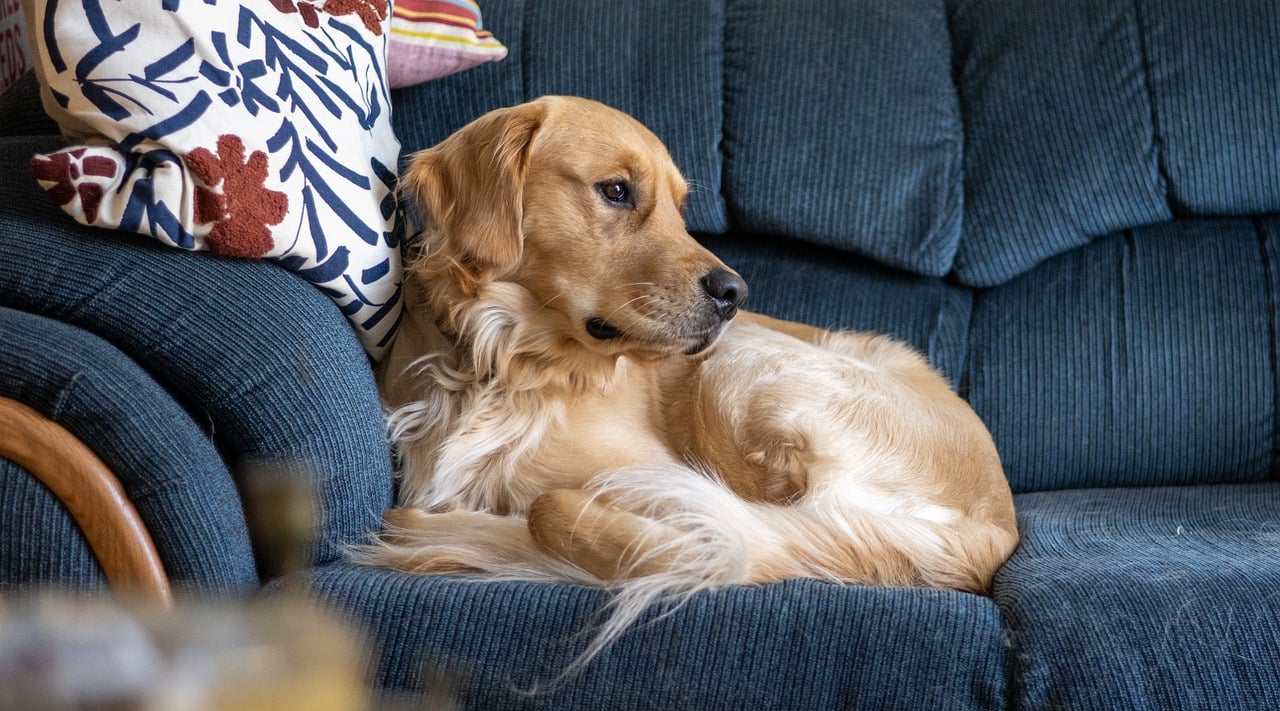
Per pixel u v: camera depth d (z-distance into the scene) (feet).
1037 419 7.52
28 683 1.37
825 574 5.01
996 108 7.69
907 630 4.13
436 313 5.77
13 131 6.49
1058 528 5.83
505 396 5.77
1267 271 7.54
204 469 4.18
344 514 4.83
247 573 4.32
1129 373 7.47
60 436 3.94
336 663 1.57
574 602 4.25
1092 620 4.13
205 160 4.43
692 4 7.89
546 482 5.73
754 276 7.95
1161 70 7.49
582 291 5.65
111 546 3.97
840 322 7.80
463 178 5.70
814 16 7.86
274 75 4.90
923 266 7.59
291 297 4.75
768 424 5.95
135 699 1.39
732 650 4.08
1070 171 7.49
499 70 7.71
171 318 4.42
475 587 4.34
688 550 4.62
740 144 7.68
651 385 6.44
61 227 4.52
